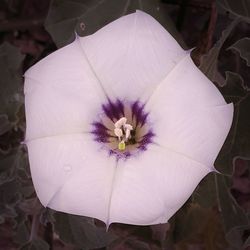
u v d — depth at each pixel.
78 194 0.24
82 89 0.24
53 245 0.38
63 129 0.24
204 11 0.37
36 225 0.33
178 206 0.23
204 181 0.31
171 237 0.35
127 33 0.23
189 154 0.23
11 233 0.40
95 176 0.24
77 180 0.24
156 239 0.35
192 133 0.23
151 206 0.23
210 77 0.30
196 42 0.36
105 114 0.25
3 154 0.32
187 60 0.23
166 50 0.23
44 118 0.23
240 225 0.30
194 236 0.37
